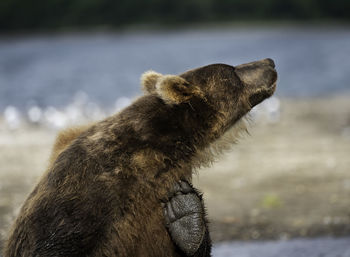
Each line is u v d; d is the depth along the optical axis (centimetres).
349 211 1673
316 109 3644
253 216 1678
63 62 11831
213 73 886
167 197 799
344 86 6209
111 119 827
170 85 829
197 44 17188
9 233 818
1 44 19712
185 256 809
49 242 733
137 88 6906
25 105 5266
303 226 1580
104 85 7369
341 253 1352
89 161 775
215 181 2069
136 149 796
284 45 15238
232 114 883
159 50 15100
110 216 756
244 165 2286
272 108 3422
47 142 2809
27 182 2081
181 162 817
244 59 10975
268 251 1395
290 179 2056
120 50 15650
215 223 1631
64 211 741
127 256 772
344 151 2453
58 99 5766
